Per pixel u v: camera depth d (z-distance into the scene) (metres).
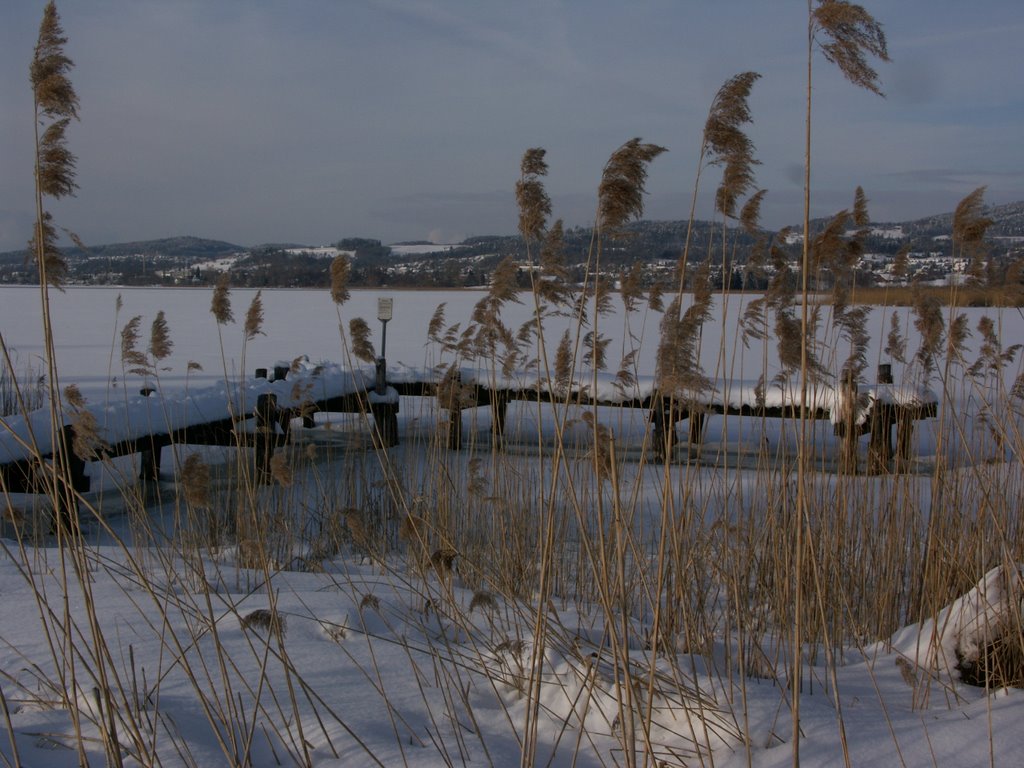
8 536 6.39
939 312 4.88
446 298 50.06
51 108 2.91
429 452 7.38
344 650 3.80
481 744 2.97
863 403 6.63
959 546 4.68
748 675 3.71
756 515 5.26
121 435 7.12
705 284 3.90
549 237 3.14
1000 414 5.43
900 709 3.24
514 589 5.01
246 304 44.56
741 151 2.88
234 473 8.70
